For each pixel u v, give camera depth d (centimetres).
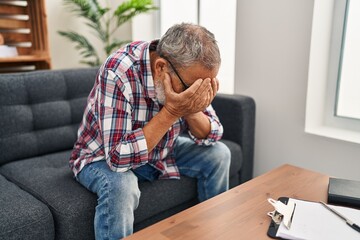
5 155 148
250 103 173
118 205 103
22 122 152
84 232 109
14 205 105
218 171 133
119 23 261
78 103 173
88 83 177
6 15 221
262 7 176
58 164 147
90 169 115
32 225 100
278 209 83
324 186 103
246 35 187
